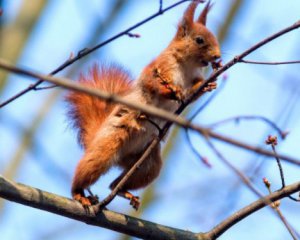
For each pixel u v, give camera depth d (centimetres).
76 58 845
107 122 1084
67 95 1197
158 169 1114
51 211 943
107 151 1061
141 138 1092
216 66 1011
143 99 1082
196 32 1125
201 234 988
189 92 1023
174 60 1110
